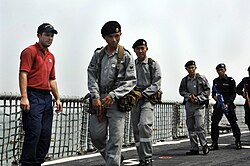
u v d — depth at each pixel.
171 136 9.80
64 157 6.10
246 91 7.71
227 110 7.25
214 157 6.13
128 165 5.34
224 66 7.52
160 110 9.25
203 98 6.49
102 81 4.12
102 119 4.09
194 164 5.36
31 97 4.18
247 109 7.74
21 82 4.07
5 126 4.88
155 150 7.10
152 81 5.25
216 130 7.31
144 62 5.28
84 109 6.72
